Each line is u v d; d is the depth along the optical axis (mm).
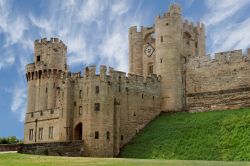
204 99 96000
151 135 86562
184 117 90000
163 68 100500
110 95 85500
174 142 78812
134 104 92188
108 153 82500
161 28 102375
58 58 117125
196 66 99375
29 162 51500
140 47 112000
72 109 87188
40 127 101875
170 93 98688
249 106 88375
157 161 53250
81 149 80812
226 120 78875
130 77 92438
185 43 110438
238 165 46219
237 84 91750
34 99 116438
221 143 71750
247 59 91250
